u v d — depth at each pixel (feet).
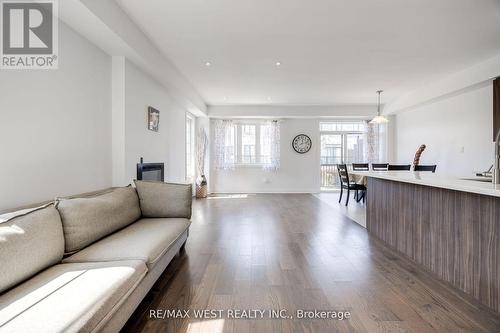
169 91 15.40
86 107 8.85
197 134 24.21
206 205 18.71
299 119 25.63
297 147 25.62
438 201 7.58
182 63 13.69
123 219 7.51
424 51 12.14
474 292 6.32
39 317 3.32
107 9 7.97
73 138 8.25
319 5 8.54
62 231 5.47
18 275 4.14
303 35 10.58
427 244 8.02
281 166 25.71
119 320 4.40
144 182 9.15
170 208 8.91
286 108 24.20
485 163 14.70
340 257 8.87
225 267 8.02
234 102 22.80
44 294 3.87
